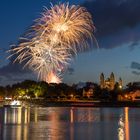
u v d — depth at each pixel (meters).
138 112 160.12
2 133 63.22
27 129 70.62
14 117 100.75
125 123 90.06
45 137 58.25
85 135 62.06
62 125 81.94
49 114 129.50
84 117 114.94
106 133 65.31
